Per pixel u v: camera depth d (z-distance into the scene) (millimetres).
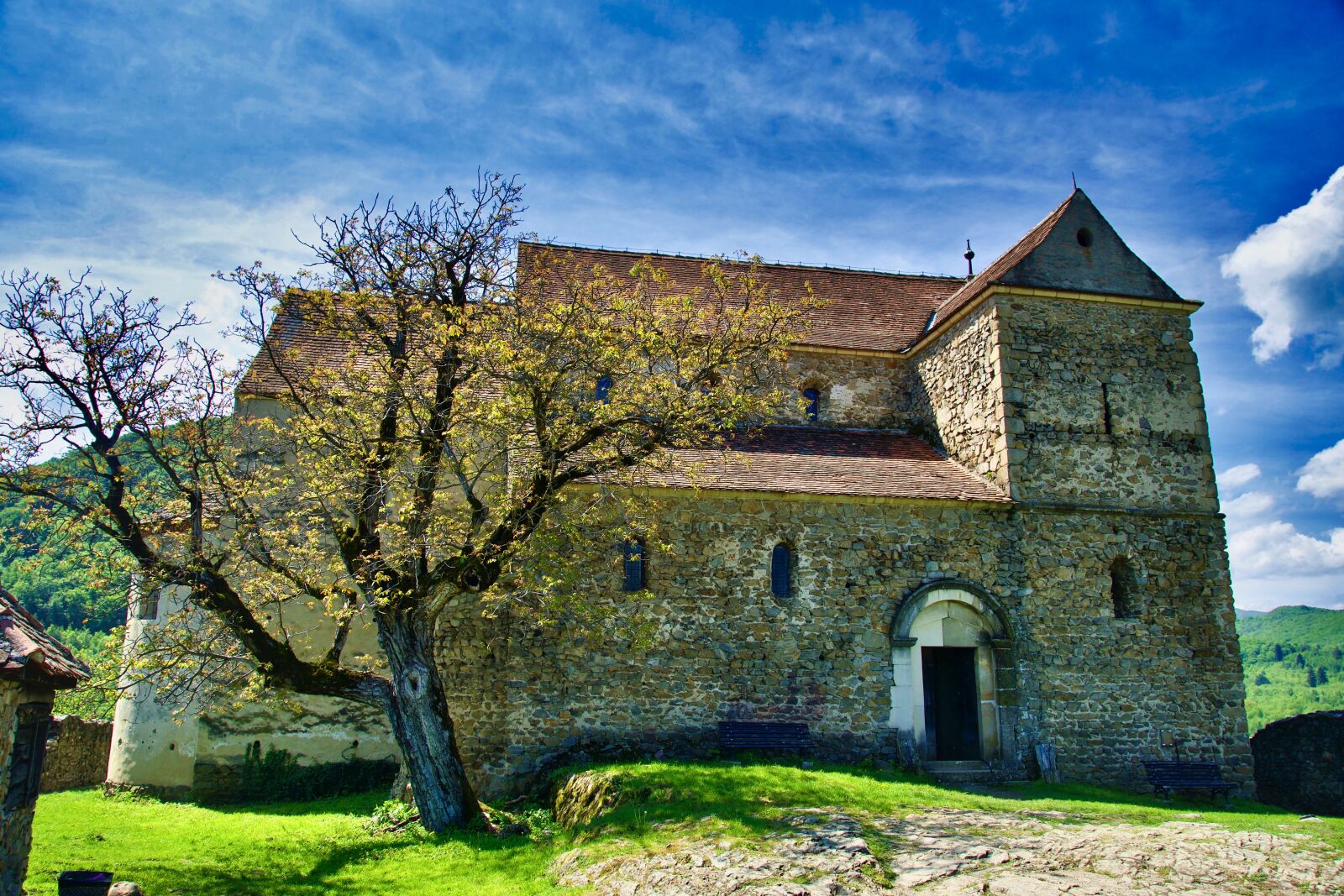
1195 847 8680
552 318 12812
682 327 14195
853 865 8695
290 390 13156
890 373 20969
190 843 12633
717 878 8695
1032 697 15938
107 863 11359
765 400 14969
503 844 11758
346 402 12672
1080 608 16469
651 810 11328
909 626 15922
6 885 8688
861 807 11367
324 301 12688
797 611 15805
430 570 13586
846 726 15469
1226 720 16375
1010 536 16641
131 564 12156
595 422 12922
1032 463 16938
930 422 19875
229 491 12281
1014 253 19516
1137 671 16344
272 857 11656
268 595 12836
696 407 13281
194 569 11805
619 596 15445
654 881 8930
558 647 15195
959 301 19875
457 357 12797
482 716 15164
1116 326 17969
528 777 14734
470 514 13086
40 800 16688
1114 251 18375
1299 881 7660
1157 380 17875
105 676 11859
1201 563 17094
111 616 34125
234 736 16938
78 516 11445
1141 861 8398
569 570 13539
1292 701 79188
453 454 13117
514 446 12828
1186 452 17641
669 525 15836
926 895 7918
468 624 15531
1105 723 16000
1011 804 12109
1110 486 17156
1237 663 16688
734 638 15539
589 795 12500
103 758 20234
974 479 17641
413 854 11383
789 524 16141
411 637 12586
